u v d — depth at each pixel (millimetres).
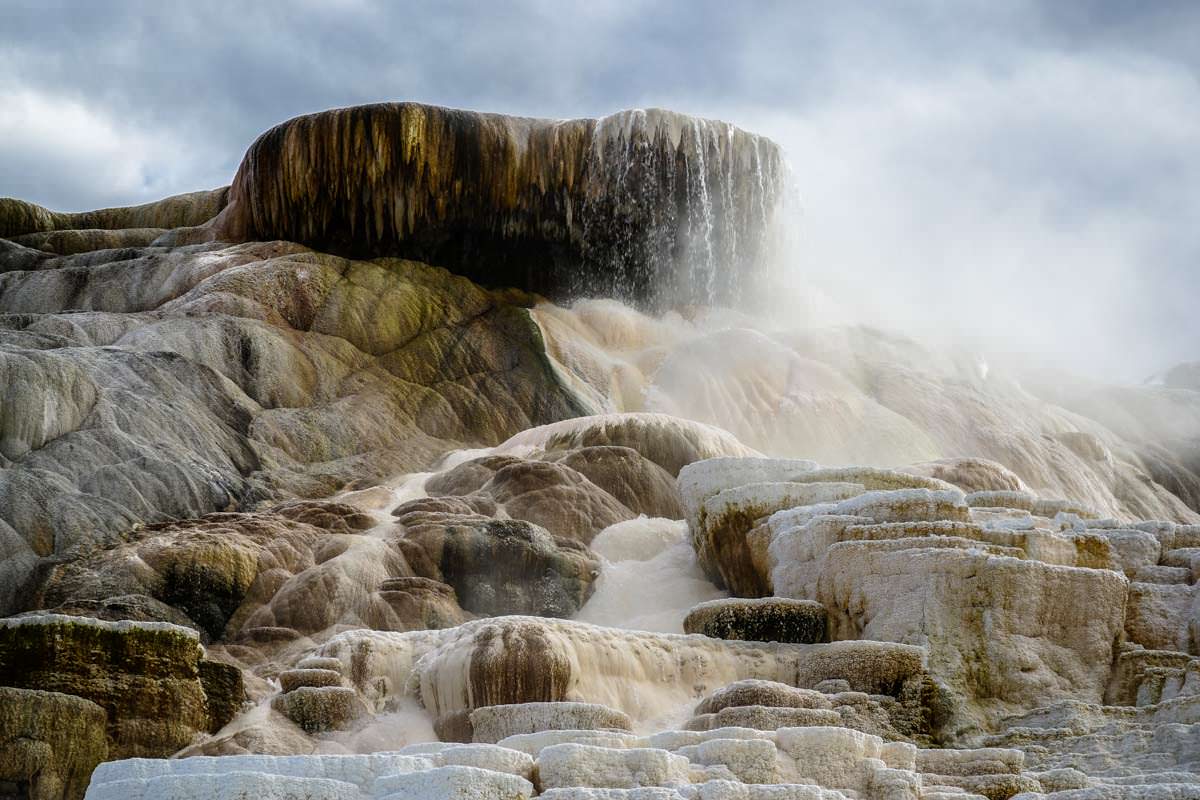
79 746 25125
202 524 37281
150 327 48250
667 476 43594
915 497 31609
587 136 59969
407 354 52875
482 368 53375
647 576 37188
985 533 30375
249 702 27422
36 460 39031
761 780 20516
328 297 53531
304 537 36656
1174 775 21297
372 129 57531
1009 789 21594
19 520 36656
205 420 44250
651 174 60562
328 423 47469
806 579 31219
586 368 55625
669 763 19484
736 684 25906
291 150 57969
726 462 36094
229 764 18641
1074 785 21734
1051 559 30375
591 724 24797
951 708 27391
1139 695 28125
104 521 37719
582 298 61031
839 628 30219
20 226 65000
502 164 58906
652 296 61812
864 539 30562
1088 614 29062
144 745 25672
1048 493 53375
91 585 34562
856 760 21125
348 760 18562
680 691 28281
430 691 27672
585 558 37094
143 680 25969
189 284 54562
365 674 28125
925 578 29031
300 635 33688
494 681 27031
